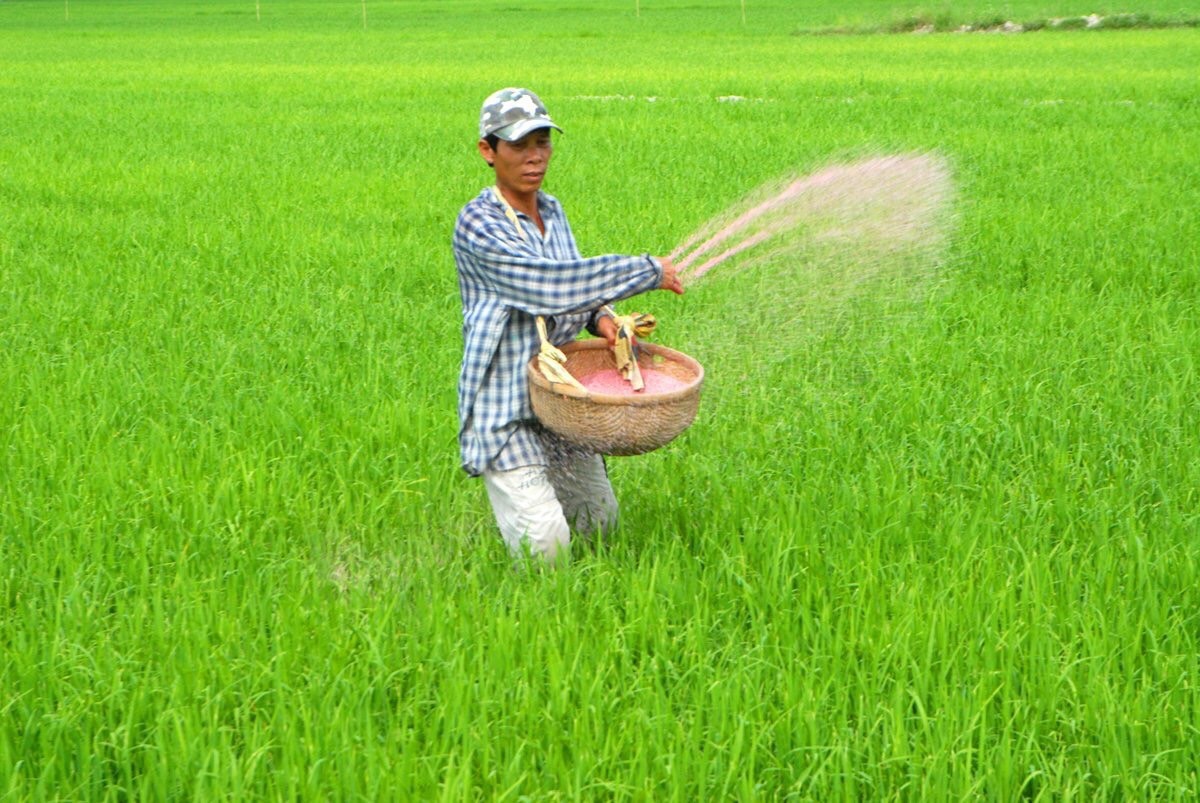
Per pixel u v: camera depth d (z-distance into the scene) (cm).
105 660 382
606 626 399
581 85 2450
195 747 337
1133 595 427
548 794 320
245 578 440
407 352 722
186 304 829
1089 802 333
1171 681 374
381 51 3731
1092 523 481
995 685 373
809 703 355
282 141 1666
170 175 1394
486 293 427
